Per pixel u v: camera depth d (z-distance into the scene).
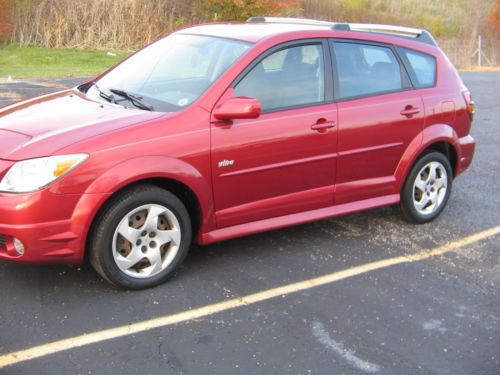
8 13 20.97
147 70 5.02
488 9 35.38
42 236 3.78
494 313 4.24
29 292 4.11
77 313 3.89
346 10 32.06
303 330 3.87
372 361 3.59
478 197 6.77
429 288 4.55
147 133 4.07
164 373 3.35
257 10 23.89
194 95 4.44
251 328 3.85
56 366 3.36
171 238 4.29
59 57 19.30
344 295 4.36
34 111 4.53
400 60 5.54
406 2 36.28
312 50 4.95
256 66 4.61
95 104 4.59
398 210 5.82
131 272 4.18
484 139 9.67
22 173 3.77
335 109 4.94
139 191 4.07
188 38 5.23
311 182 4.92
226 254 4.90
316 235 5.42
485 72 21.33
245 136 4.45
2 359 3.39
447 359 3.66
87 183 3.83
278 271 4.66
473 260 5.11
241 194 4.56
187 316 3.95
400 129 5.37
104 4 21.84
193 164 4.23
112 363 3.41
